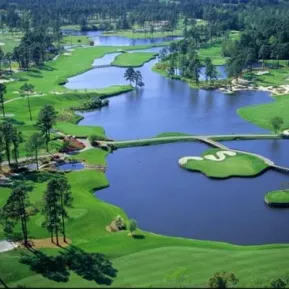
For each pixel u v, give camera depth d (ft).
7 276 300.40
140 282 276.00
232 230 402.52
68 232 377.50
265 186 488.44
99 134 626.64
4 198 427.33
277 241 385.91
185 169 526.98
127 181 498.69
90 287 187.83
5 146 520.01
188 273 291.58
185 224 412.16
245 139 617.62
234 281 248.32
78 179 485.56
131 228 377.30
